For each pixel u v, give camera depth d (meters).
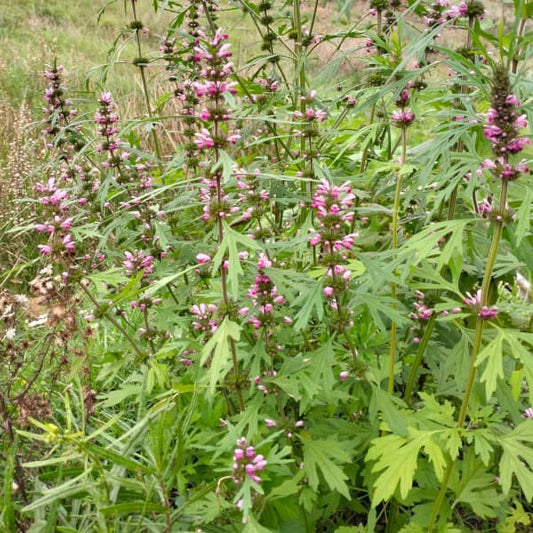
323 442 0.68
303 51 1.07
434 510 0.67
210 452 0.76
